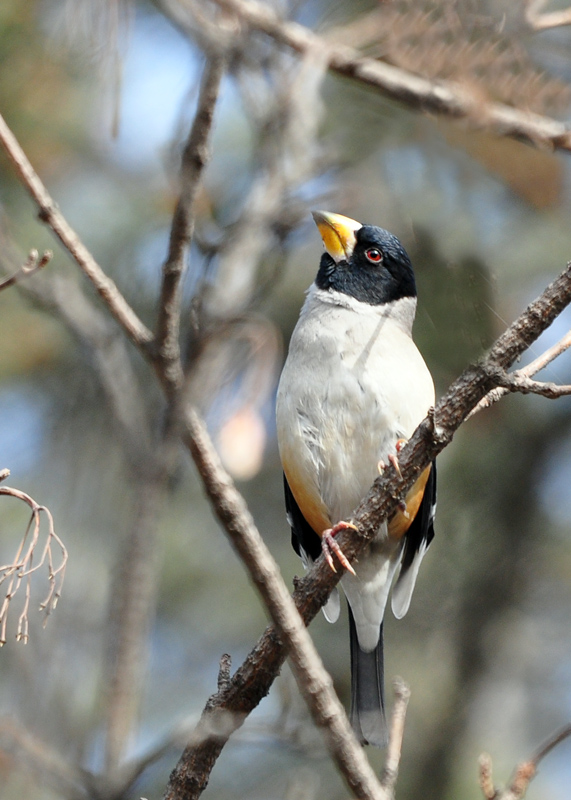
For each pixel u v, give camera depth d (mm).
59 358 9750
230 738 4715
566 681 13172
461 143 5180
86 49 4492
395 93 6750
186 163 3828
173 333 3836
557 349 6195
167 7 4246
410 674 12555
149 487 3666
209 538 12070
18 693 4461
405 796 11938
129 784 3600
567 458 12812
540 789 12211
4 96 8789
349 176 5512
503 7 5430
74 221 9828
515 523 12461
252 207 4555
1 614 4406
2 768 3904
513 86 5457
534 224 8367
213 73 3836
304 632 4738
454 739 12172
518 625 12875
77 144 9586
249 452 4652
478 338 5195
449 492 12375
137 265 9867
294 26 5871
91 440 5301
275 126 4793
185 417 3795
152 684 11773
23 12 8031
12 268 4625
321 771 10500
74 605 4824
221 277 4312
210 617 12297
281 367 9859
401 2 5559
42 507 4559
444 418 5859
